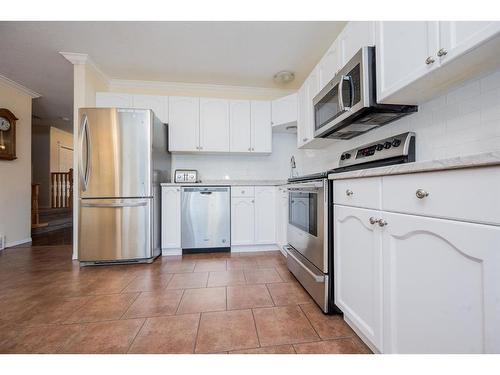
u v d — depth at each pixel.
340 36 1.73
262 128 3.19
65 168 6.30
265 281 1.93
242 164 3.44
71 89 3.53
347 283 1.23
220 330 1.25
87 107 2.64
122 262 2.44
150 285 1.86
